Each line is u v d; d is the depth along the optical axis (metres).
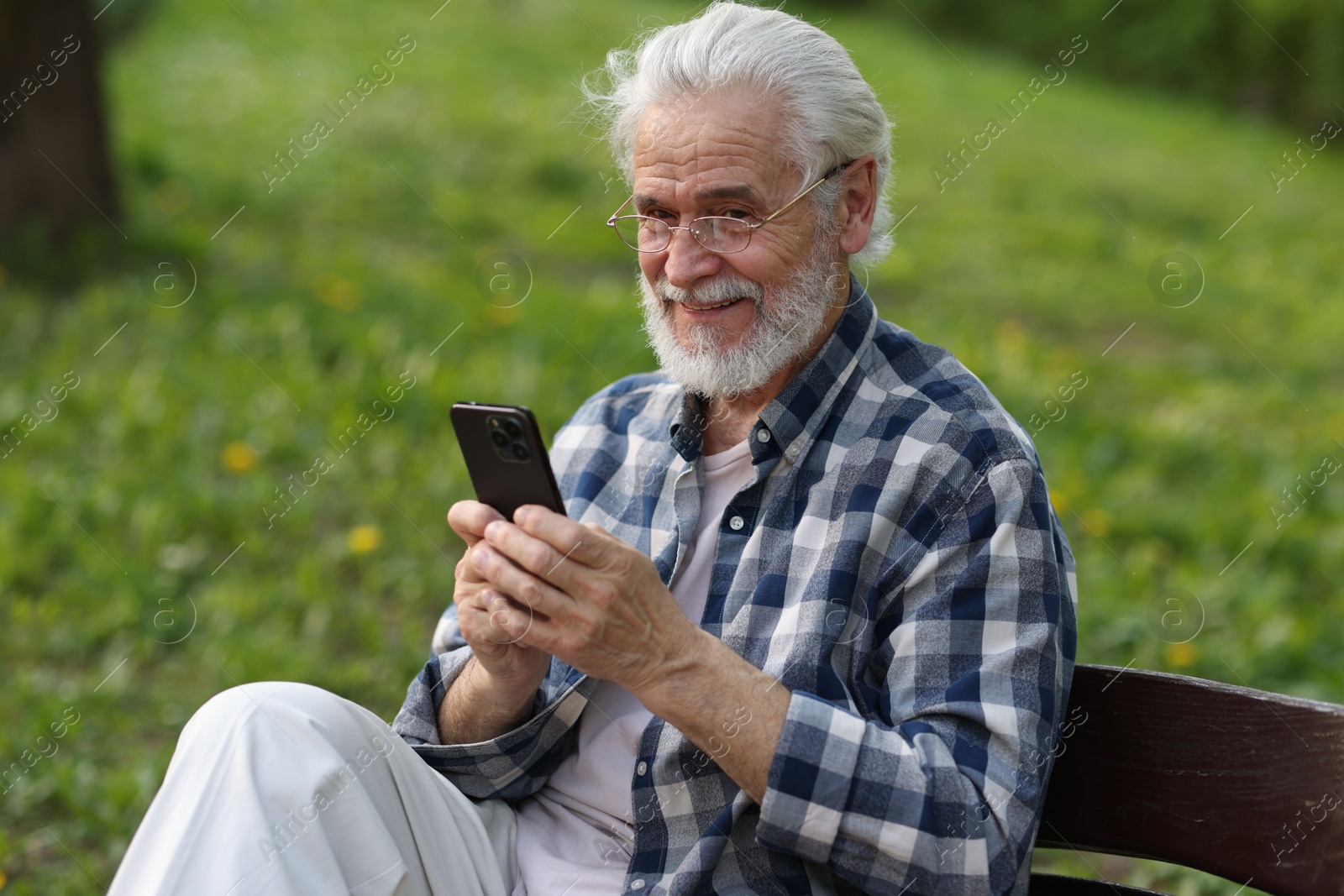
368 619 5.54
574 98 17.25
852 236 2.89
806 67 2.72
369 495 6.62
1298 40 26.14
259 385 7.77
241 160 13.32
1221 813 2.38
